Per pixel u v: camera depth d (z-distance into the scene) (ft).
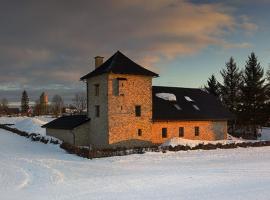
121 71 122.01
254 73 195.93
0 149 120.47
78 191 55.93
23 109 475.72
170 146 113.39
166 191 53.78
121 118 122.52
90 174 74.33
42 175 73.77
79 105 348.79
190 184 59.00
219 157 100.42
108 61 131.03
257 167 78.79
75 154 107.04
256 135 188.55
